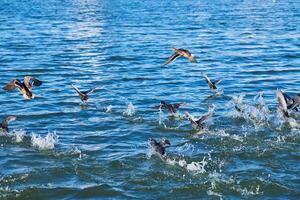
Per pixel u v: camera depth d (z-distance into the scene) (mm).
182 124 29125
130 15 92750
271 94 36375
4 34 65062
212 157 24391
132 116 30734
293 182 22016
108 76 41875
